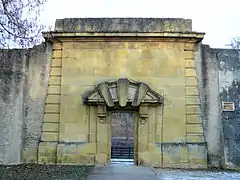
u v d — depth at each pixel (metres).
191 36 16.83
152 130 16.70
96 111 16.86
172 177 13.29
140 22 17.23
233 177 13.70
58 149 16.61
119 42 17.27
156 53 17.17
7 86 17.33
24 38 14.11
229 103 17.09
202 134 16.67
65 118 16.91
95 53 17.25
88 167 15.62
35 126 17.08
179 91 16.95
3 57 17.38
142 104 16.64
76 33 16.92
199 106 16.88
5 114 17.16
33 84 17.33
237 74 17.31
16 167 15.52
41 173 13.78
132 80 16.95
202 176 13.86
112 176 13.06
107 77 17.09
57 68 17.33
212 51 17.41
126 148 25.94
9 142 16.98
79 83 17.11
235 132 16.88
